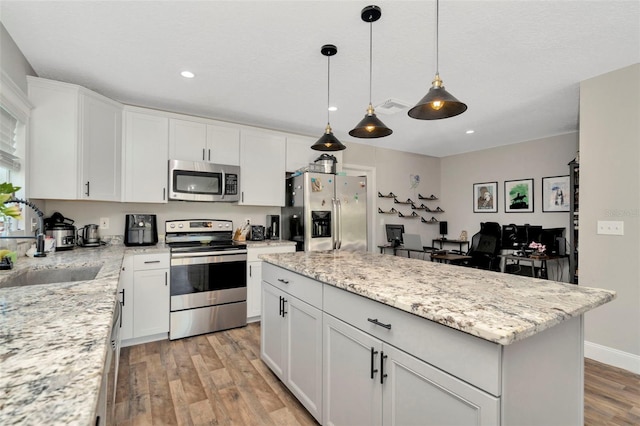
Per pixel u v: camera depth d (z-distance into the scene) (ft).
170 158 10.35
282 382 6.89
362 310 4.52
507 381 2.96
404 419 3.84
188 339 9.54
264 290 7.68
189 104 10.50
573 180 11.92
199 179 10.66
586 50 7.18
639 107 7.75
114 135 9.30
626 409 6.29
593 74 8.38
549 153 15.19
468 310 3.38
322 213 11.87
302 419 5.90
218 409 6.17
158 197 10.12
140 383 7.05
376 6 5.63
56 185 7.97
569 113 11.62
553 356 3.62
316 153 13.39
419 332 3.66
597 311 8.37
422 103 5.05
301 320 6.05
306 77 8.53
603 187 8.30
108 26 6.24
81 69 8.02
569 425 3.91
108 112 9.12
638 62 7.75
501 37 6.66
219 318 10.20
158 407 6.21
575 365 4.00
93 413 1.52
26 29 6.31
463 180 18.88
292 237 12.44
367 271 5.52
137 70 8.10
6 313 3.04
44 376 1.85
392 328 4.00
